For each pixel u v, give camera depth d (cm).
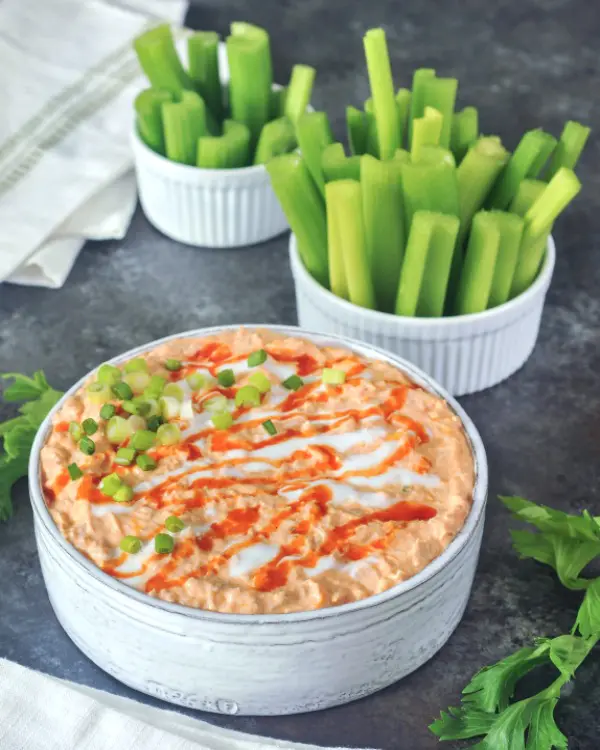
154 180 82
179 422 65
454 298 74
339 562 61
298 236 74
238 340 69
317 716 63
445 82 75
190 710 63
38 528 63
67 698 60
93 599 61
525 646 65
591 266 82
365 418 65
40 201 82
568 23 102
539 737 60
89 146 85
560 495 71
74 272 82
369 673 62
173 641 60
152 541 61
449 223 70
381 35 73
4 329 78
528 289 74
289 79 95
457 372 74
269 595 60
